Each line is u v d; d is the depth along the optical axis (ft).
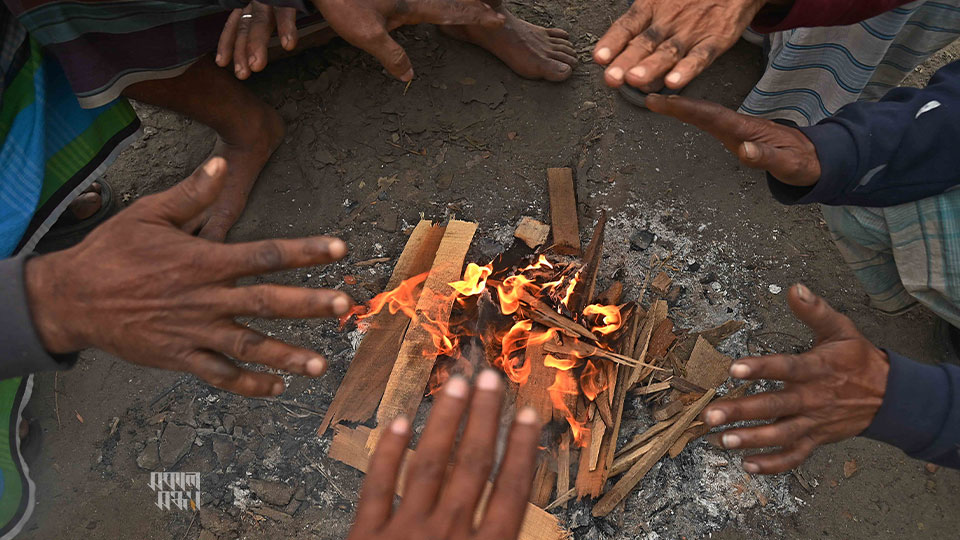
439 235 7.52
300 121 8.41
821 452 6.37
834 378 3.93
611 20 9.28
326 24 7.43
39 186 6.13
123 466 6.48
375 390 6.59
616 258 7.47
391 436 2.91
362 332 7.07
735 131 4.64
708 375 6.68
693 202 7.83
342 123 8.41
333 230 7.80
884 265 6.44
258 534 6.15
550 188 7.88
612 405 6.39
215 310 3.62
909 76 8.81
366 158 8.21
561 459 6.12
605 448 6.18
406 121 8.45
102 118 6.71
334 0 5.80
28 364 3.85
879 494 6.19
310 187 8.05
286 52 8.57
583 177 8.04
